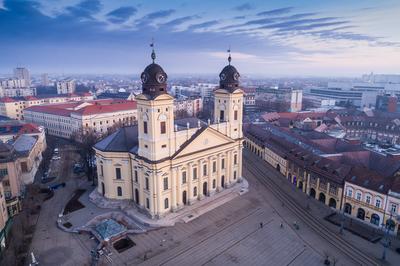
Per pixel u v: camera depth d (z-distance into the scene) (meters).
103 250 60.03
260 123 157.38
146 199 73.25
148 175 70.31
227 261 58.09
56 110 176.88
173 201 74.38
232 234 67.44
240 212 77.69
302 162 92.88
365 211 72.12
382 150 115.75
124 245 62.25
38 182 96.69
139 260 57.56
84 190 88.75
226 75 87.06
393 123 164.50
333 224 72.38
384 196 67.75
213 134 82.50
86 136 118.62
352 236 66.94
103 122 164.75
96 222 71.06
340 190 77.12
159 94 65.69
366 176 73.12
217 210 78.31
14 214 73.19
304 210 79.44
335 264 57.44
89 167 96.25
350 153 92.88
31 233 66.38
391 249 61.97
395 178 68.56
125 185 77.88
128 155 75.56
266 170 110.56
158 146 68.81
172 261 57.59
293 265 57.31
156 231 67.75
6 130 130.50
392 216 66.62
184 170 76.44
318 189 85.06
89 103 192.62
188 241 64.19
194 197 80.75
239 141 92.50
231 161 90.94
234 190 89.75
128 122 171.25
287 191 91.69
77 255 58.88
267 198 86.38
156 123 67.19
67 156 124.69
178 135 73.31
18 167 85.00
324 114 189.25
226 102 88.69
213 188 86.69
